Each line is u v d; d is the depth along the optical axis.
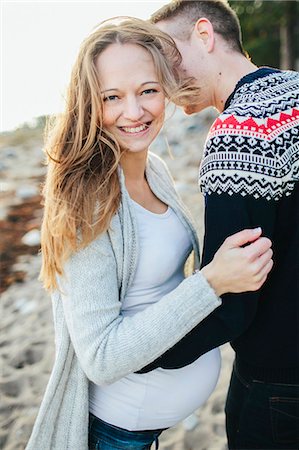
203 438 2.96
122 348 1.49
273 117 1.54
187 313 1.49
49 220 1.61
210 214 1.56
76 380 1.72
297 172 1.55
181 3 1.93
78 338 1.55
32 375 3.57
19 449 2.96
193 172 6.99
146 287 1.73
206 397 1.91
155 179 1.94
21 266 5.14
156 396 1.76
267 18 10.18
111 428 1.77
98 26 1.67
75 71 1.66
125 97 1.64
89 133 1.62
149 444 1.85
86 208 1.55
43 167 8.35
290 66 10.40
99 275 1.55
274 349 1.72
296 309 1.68
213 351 1.95
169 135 8.47
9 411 3.26
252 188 1.51
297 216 1.59
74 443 1.73
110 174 1.60
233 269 1.47
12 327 4.18
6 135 10.76
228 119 1.55
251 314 1.57
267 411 1.78
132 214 1.66
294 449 1.80
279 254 1.65
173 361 1.59
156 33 1.70
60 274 1.57
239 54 1.94
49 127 1.78
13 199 6.83
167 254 1.75
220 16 1.91
